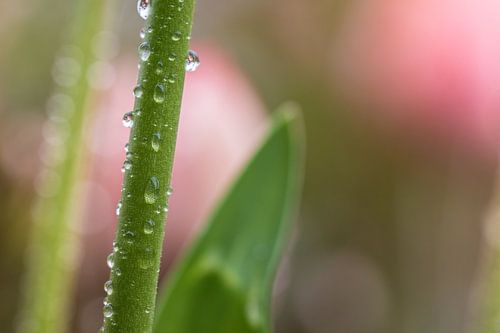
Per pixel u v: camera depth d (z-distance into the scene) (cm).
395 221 117
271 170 46
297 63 124
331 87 121
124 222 33
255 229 46
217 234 46
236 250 46
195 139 88
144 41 34
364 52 118
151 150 33
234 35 128
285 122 47
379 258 117
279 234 46
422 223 116
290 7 126
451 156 113
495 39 108
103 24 49
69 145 48
